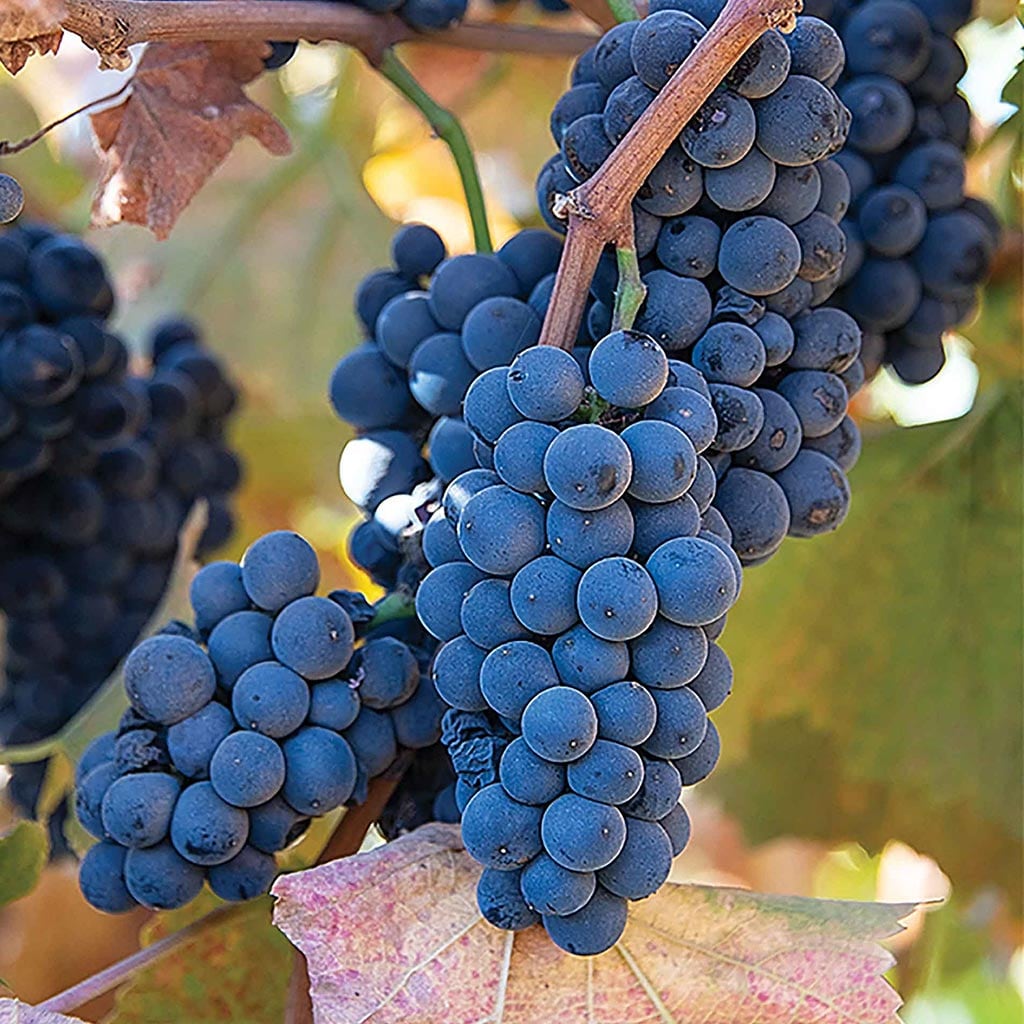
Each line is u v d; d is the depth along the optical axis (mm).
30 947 646
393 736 412
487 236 472
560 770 360
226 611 410
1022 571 587
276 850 405
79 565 529
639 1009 400
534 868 363
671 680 361
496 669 361
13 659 545
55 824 532
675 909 410
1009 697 593
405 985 392
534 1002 396
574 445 351
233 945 458
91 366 485
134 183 472
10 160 685
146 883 399
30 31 386
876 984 407
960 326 482
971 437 590
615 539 358
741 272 385
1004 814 593
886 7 447
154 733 404
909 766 600
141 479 529
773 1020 404
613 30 396
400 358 430
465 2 477
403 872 402
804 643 605
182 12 425
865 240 447
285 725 397
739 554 397
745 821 614
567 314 378
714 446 384
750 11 362
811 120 376
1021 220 564
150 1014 459
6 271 478
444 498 381
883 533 597
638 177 372
